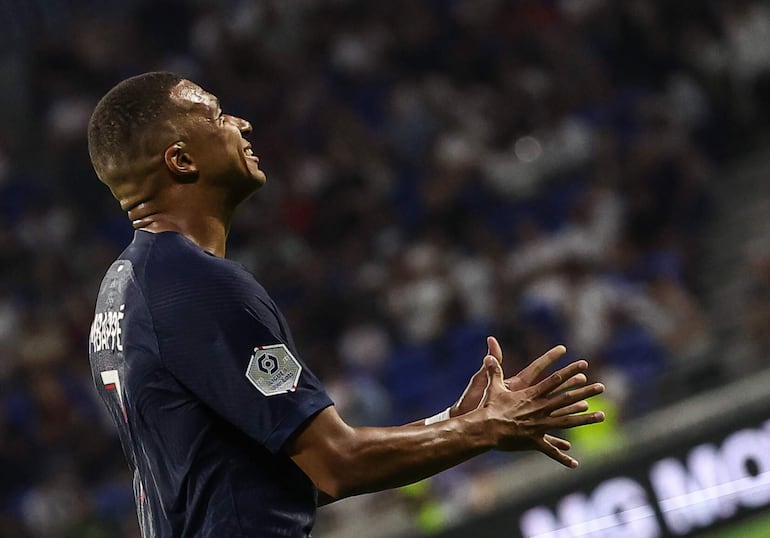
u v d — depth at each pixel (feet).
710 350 139.33
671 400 128.06
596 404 115.55
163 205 37.83
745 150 181.78
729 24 183.73
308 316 156.87
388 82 189.88
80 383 148.66
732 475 101.09
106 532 130.72
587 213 156.15
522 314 145.07
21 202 184.85
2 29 206.39
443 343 147.43
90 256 172.04
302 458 34.60
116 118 37.73
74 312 158.40
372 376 146.72
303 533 35.40
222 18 194.49
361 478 34.58
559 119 176.96
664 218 162.91
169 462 35.47
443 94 182.39
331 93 188.34
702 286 162.50
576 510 101.81
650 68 185.57
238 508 34.81
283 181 175.63
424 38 191.42
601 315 141.69
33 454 141.69
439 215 165.27
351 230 169.37
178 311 35.19
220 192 38.24
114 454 142.51
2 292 167.12
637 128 177.68
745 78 182.19
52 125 187.42
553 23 188.44
